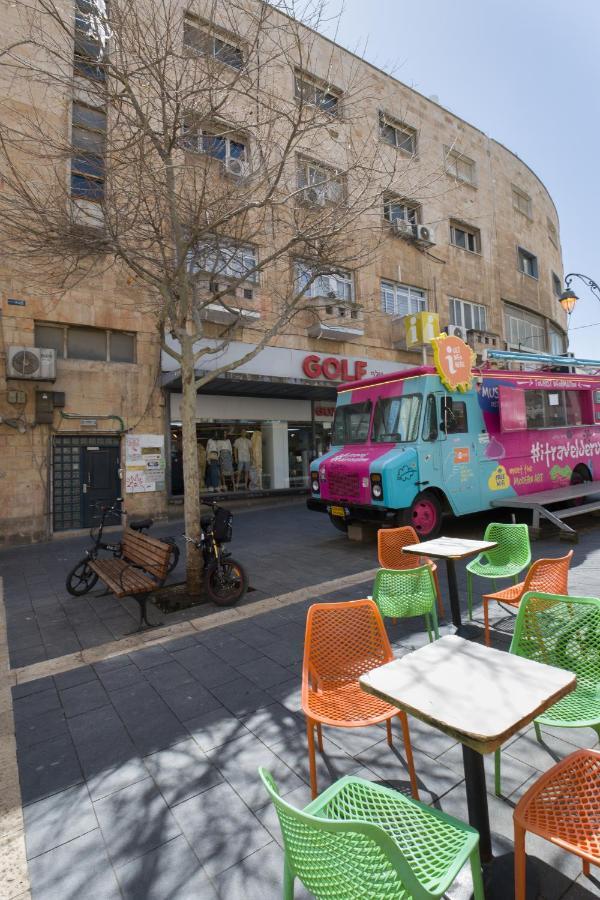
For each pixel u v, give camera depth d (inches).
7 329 406.9
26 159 380.5
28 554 368.5
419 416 310.7
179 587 246.7
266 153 276.8
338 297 596.1
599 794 69.0
